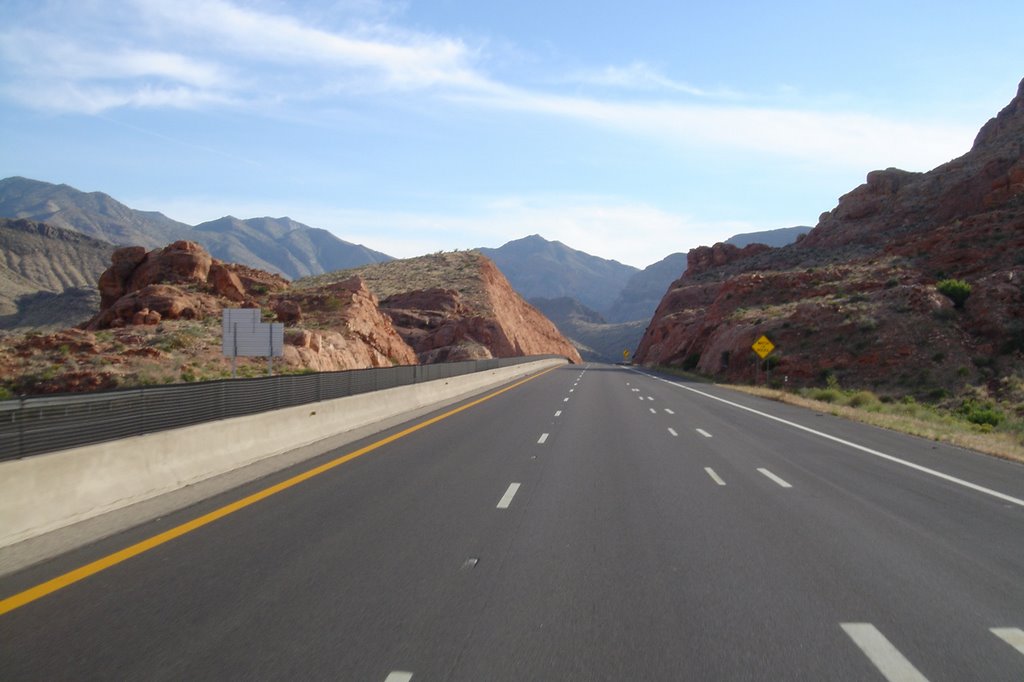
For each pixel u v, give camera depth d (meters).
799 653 5.34
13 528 8.05
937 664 5.18
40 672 4.94
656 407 28.88
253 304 59.00
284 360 44.78
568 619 5.98
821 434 20.64
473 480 12.35
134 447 10.48
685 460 15.00
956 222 68.38
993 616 6.14
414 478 12.50
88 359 39.06
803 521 9.64
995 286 48.16
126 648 5.33
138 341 44.31
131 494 10.11
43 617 5.92
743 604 6.38
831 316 53.97
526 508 10.21
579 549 8.12
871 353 46.91
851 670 5.06
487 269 116.19
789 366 49.34
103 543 8.17
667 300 118.75
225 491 11.24
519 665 5.10
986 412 32.47
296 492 11.20
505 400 31.64
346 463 14.12
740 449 16.92
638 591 6.71
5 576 6.98
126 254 60.59
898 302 52.00
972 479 13.44
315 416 17.56
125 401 10.54
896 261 65.56
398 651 5.32
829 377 44.62
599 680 4.88
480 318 88.44
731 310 74.25
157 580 6.88
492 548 8.12
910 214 92.44
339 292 62.94
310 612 6.08
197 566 7.33
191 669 5.00
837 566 7.58
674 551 8.09
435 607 6.23
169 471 11.19
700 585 6.91
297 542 8.28
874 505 10.77
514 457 15.05
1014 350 42.81
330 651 5.30
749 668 5.08
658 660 5.20
